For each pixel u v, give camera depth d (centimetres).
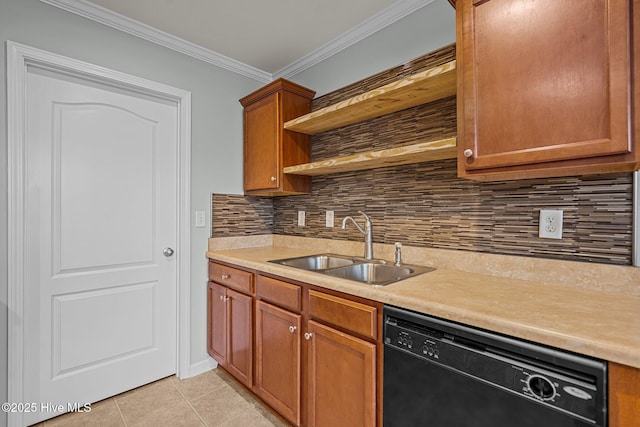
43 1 167
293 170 212
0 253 155
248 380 188
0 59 155
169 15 188
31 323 170
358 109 181
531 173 115
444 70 132
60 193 179
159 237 218
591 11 93
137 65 199
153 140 214
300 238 245
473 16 116
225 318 210
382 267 176
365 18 193
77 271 185
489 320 92
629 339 75
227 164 244
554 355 81
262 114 231
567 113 97
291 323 157
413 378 109
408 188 180
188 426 170
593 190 122
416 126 175
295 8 183
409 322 111
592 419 75
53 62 169
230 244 244
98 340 193
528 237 138
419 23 175
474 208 155
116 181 199
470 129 117
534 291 118
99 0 175
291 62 246
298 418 155
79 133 185
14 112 158
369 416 121
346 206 215
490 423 91
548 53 100
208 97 233
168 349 222
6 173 156
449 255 161
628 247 115
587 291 118
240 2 178
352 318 128
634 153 87
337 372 135
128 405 189
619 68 88
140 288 210
